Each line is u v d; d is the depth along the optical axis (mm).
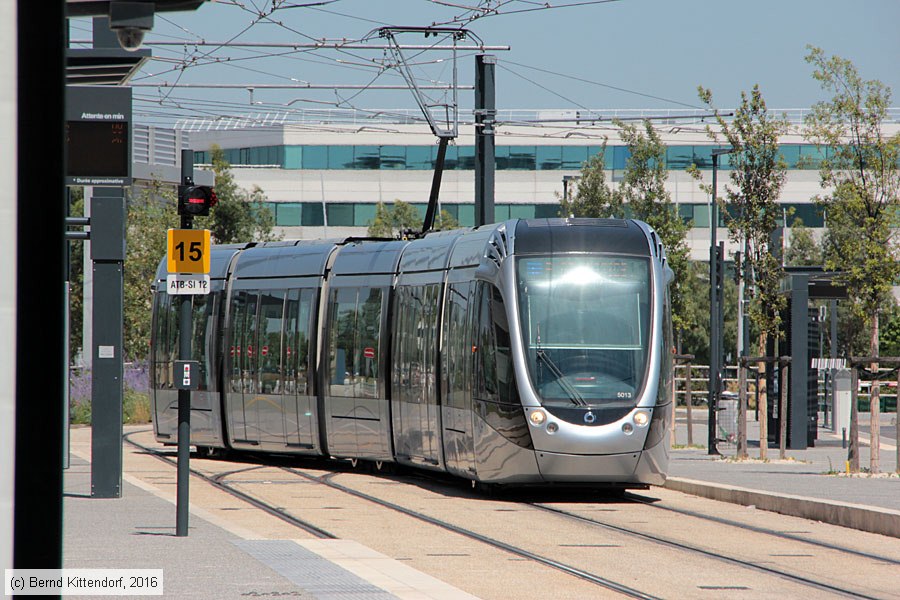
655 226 82562
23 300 9625
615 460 36250
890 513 29719
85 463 48844
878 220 57969
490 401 37531
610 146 158500
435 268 42625
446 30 53969
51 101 9648
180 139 130375
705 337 145500
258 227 119375
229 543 25422
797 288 64375
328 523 31406
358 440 46312
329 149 167000
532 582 22297
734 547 27438
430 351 42000
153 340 55344
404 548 26891
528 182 161500
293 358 48688
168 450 58000
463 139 164375
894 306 133625
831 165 60062
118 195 34312
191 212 25797
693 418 101750
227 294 52094
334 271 48031
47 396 9695
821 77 58906
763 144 60562
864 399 117438
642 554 26172
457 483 43469
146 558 23141
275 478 44312
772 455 60219
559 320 37156
